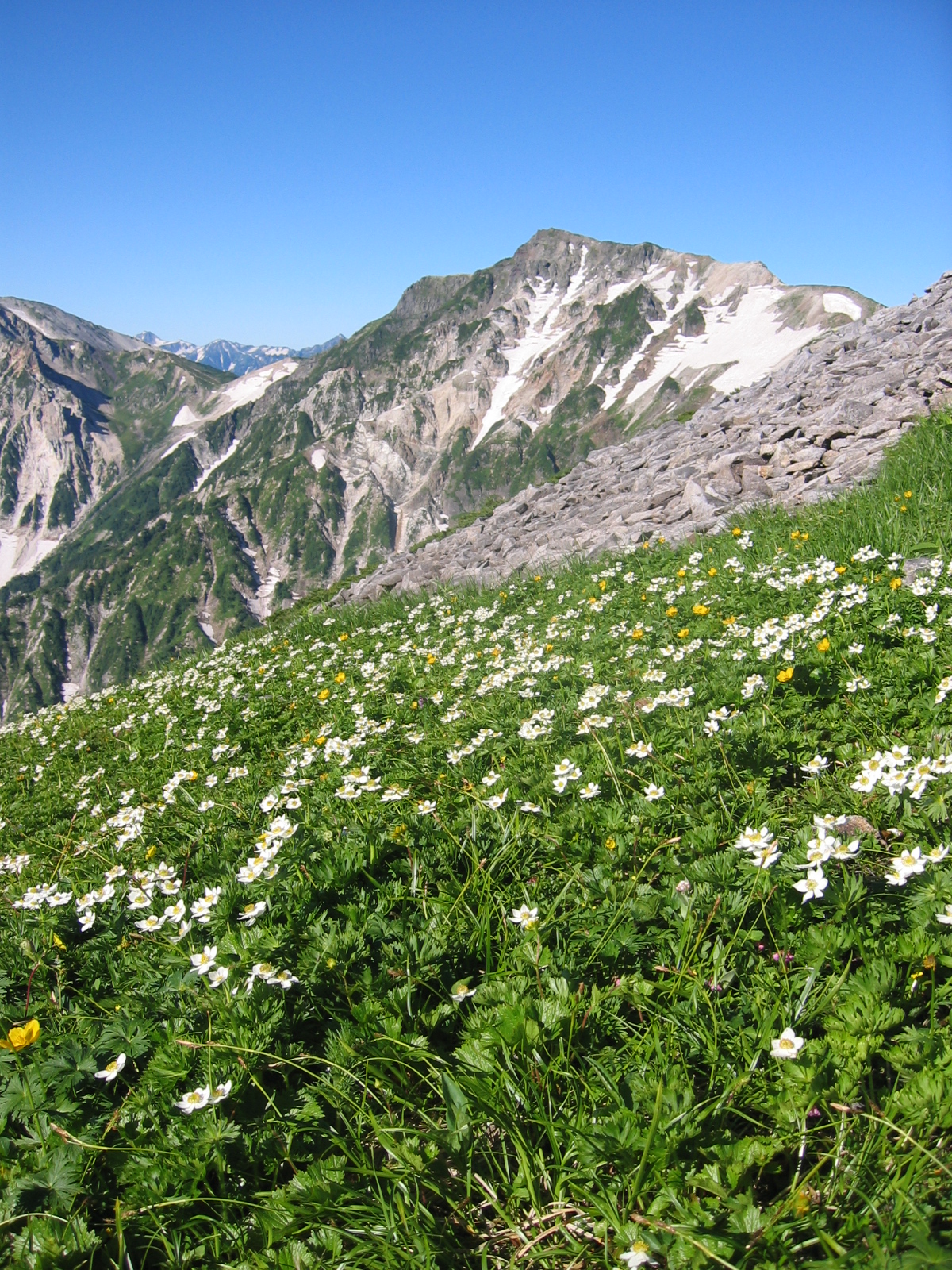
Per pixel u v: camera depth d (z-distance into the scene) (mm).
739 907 3727
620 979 3498
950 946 3229
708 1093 2980
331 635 15727
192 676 14406
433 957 3844
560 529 17672
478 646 11102
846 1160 2592
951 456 11000
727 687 6438
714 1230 2445
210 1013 3676
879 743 5211
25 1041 3600
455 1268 2678
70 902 5621
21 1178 3061
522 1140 2898
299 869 4738
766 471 15312
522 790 5434
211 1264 2770
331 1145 3107
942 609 6973
